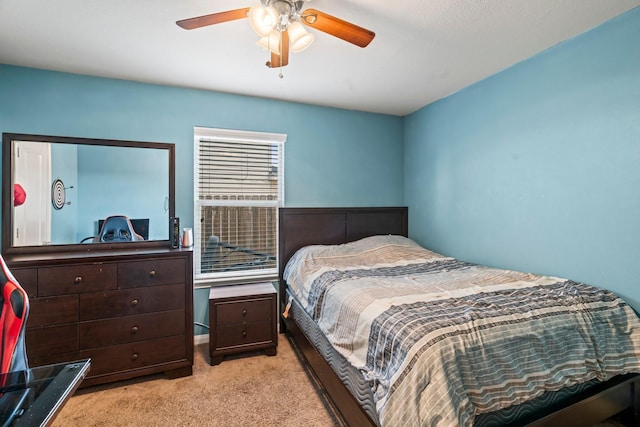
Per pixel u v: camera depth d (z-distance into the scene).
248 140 3.04
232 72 2.49
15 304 1.13
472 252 2.82
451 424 1.03
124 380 2.20
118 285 2.11
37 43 2.03
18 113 2.33
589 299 1.65
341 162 3.41
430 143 3.30
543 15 1.77
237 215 3.04
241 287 2.80
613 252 1.85
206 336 2.87
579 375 1.39
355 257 2.85
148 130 2.69
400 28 1.88
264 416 1.81
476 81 2.71
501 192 2.54
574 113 2.03
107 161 2.49
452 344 1.21
